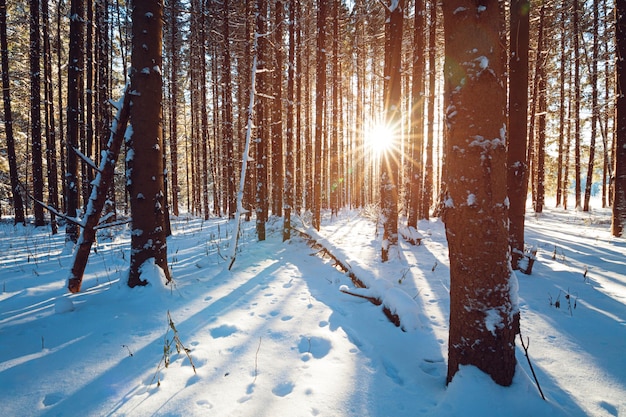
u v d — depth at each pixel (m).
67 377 2.86
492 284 2.52
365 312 4.48
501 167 2.52
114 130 5.01
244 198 16.91
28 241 10.48
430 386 2.84
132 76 4.96
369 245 9.38
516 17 5.67
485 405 2.38
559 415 2.36
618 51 8.63
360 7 16.33
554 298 4.87
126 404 2.53
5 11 13.79
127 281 5.07
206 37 16.64
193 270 6.65
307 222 13.68
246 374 2.95
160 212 5.21
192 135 22.97
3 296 4.93
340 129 24.03
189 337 3.64
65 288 5.26
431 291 5.35
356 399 2.62
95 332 3.72
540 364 3.14
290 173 10.11
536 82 14.08
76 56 8.58
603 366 3.07
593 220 14.14
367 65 23.72
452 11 2.59
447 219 2.76
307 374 2.96
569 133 21.08
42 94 17.12
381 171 7.63
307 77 17.41
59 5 12.45
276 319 4.20
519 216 6.10
